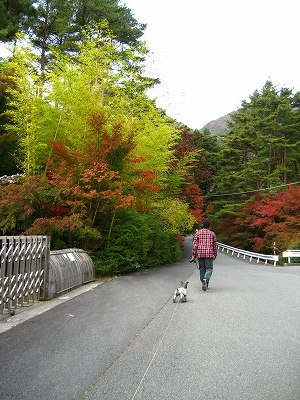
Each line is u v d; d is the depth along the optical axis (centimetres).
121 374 446
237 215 3950
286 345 558
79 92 1488
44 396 389
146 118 1978
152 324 670
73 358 495
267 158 4322
